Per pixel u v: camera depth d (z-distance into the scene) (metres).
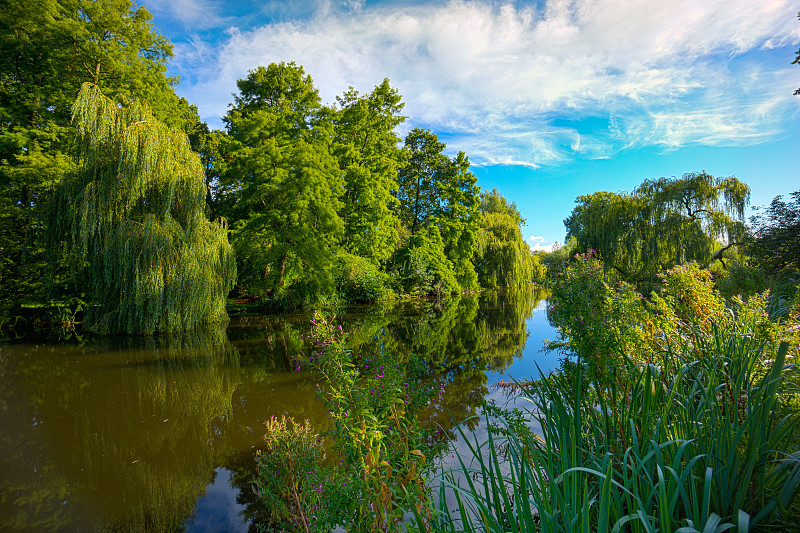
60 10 15.22
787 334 3.37
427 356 10.08
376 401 3.93
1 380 8.48
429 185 33.56
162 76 18.83
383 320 17.66
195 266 12.51
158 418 6.28
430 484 3.41
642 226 18.61
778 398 2.31
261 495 3.66
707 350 2.88
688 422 2.12
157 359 10.19
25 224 14.95
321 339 4.02
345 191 24.38
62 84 15.47
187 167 12.95
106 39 16.30
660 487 1.41
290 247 19.42
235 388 7.77
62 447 5.32
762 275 10.38
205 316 13.80
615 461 2.30
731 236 17.17
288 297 20.64
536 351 10.44
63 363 9.85
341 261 22.48
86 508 3.89
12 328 14.95
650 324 3.92
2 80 15.57
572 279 4.18
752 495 1.77
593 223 19.83
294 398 7.08
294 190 18.86
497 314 20.05
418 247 30.27
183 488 4.23
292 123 21.50
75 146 11.94
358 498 3.11
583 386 3.33
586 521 1.42
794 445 2.03
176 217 12.78
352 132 25.19
